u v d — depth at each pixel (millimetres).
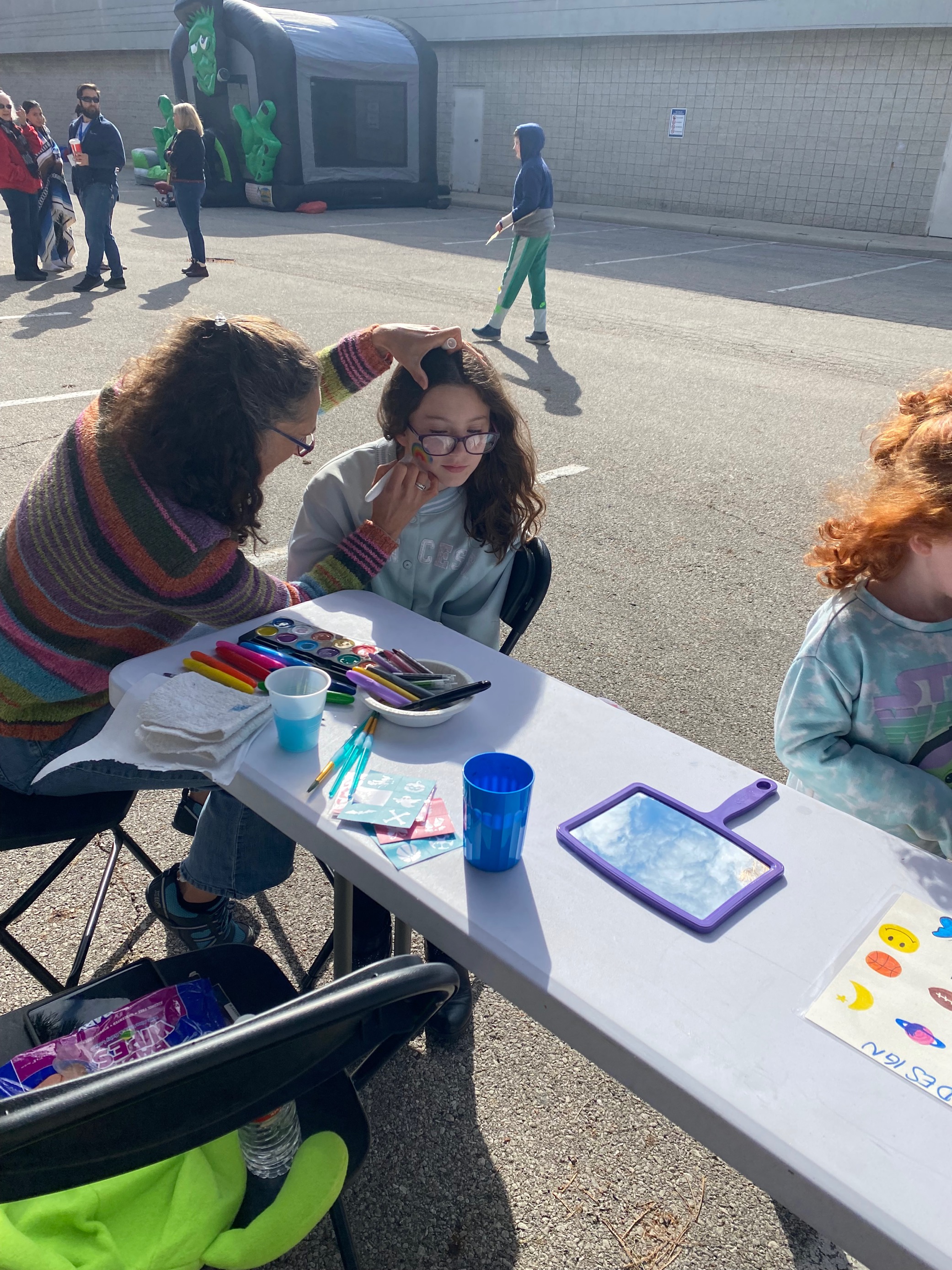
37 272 8469
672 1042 875
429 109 15992
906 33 12891
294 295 8242
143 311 7359
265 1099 879
